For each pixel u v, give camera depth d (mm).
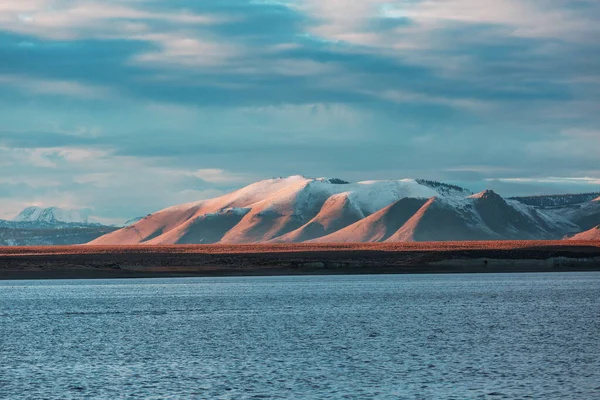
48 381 79125
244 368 86062
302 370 84625
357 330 119562
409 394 72625
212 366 87375
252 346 102500
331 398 71188
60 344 105438
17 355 95812
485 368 85375
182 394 72938
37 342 107562
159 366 87562
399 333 115500
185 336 113375
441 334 114000
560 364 87750
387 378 80000
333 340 108000
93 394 73062
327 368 85812
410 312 148250
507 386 76000
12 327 126062
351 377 80625
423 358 92000
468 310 151500
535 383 77375
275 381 78688
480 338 109312
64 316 144000
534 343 104125
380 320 134125
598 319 133625
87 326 127375
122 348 101438
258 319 137125
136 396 72250
